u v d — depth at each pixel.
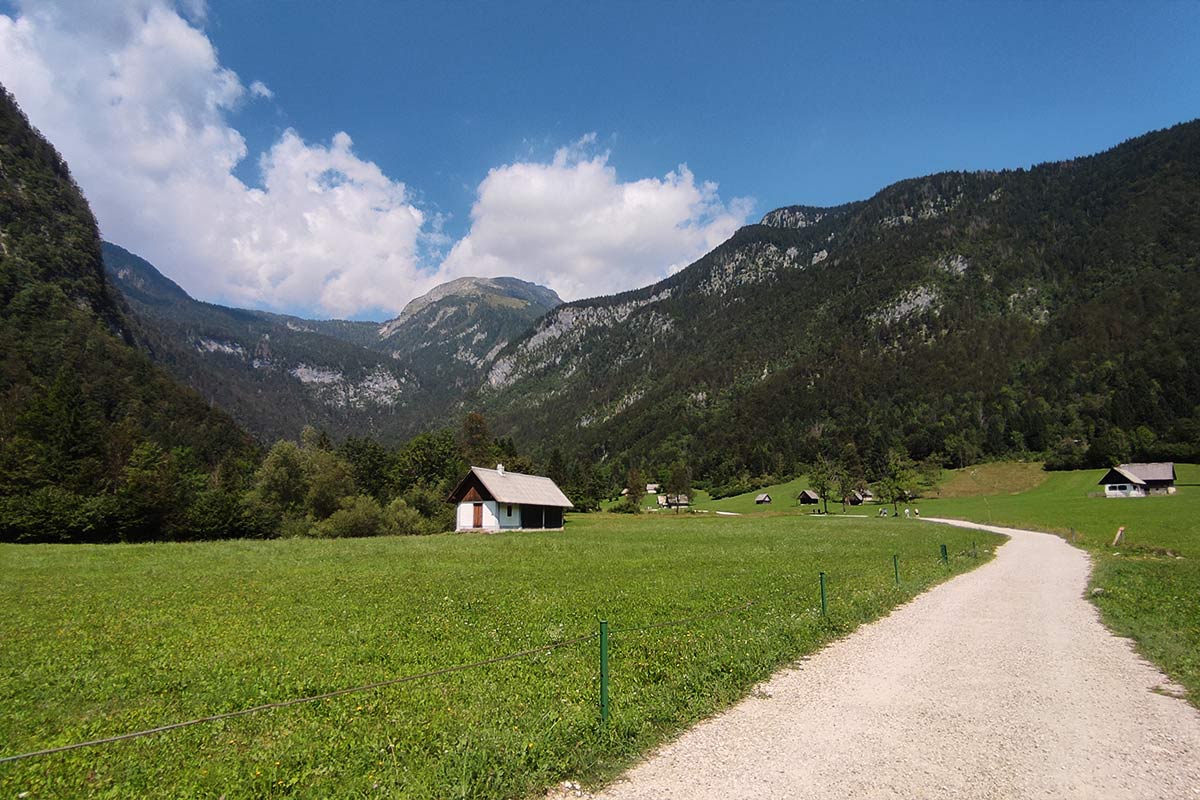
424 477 104.44
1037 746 8.14
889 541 49.31
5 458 63.84
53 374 122.44
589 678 11.37
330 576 28.41
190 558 36.69
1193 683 10.92
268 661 12.98
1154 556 36.88
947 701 10.09
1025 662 12.66
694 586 24.14
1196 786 6.94
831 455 195.12
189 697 10.67
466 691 10.70
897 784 7.02
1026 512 90.31
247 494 80.31
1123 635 15.28
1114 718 9.24
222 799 6.82
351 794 6.83
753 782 7.11
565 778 7.32
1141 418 149.50
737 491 180.75
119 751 8.29
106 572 29.89
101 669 12.44
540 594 22.55
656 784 7.12
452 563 34.38
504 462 119.69
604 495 183.50
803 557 36.66
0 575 28.67
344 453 113.50
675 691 10.20
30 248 166.00
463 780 6.90
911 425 189.12
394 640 15.02
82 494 64.31
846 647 14.04
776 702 10.08
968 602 20.47
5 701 10.55
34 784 7.25
